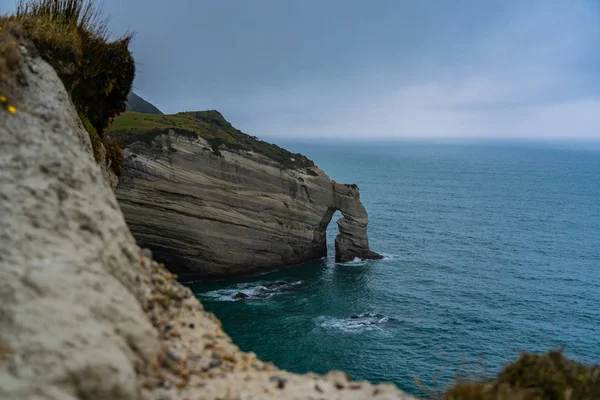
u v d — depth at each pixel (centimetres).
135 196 5531
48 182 771
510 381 844
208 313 952
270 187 6431
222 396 682
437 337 4491
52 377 527
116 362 586
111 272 764
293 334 4419
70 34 1380
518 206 14512
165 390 654
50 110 950
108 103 1750
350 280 6194
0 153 754
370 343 4266
